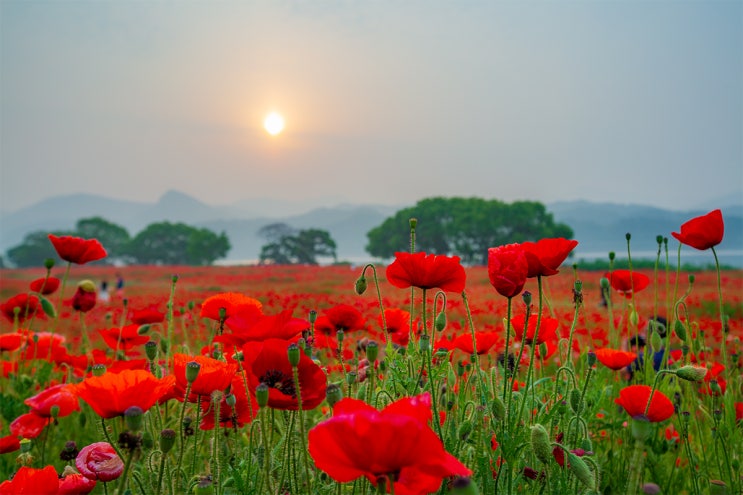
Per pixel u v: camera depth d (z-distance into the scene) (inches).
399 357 80.7
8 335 159.0
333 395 54.2
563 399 76.5
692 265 1205.7
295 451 72.2
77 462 64.5
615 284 141.6
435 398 68.9
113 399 56.5
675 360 145.6
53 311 154.7
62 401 100.0
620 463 104.0
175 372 70.5
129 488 69.1
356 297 394.0
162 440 57.9
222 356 90.0
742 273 928.3
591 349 132.4
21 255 4586.6
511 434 66.1
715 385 110.1
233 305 86.8
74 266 2456.9
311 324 76.9
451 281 76.0
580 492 69.7
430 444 42.6
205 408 78.3
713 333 197.8
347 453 43.3
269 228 5044.3
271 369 62.0
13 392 146.8
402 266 76.0
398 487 46.1
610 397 116.0
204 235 4114.2
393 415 42.2
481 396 74.7
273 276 1341.0
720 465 99.9
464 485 45.1
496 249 68.8
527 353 109.1
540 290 71.4
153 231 4707.2
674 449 113.3
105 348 224.2
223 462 76.4
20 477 60.6
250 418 73.8
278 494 62.2
